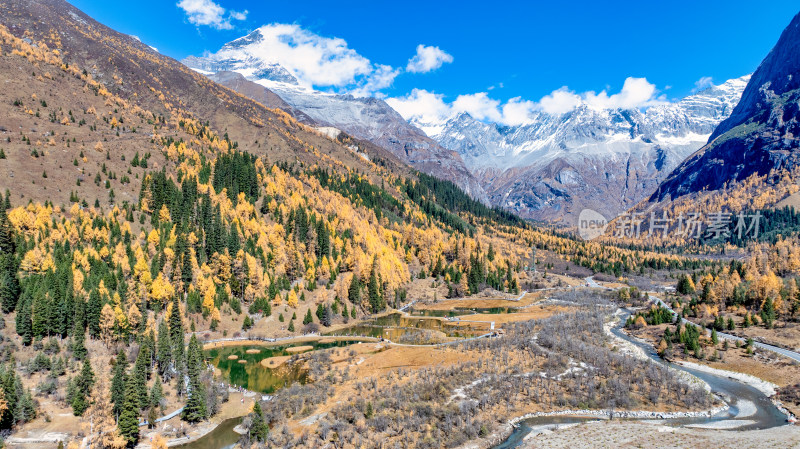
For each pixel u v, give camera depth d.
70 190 189.00
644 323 148.88
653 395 91.81
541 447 72.00
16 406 80.50
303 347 135.62
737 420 84.25
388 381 100.69
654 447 69.94
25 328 105.88
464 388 94.50
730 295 163.38
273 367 116.50
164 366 101.31
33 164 196.75
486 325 159.00
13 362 97.38
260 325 151.00
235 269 167.50
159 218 186.75
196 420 87.62
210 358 124.38
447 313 187.12
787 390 95.81
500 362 107.94
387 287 195.62
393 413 84.06
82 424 79.62
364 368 111.50
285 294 169.00
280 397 94.50
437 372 102.69
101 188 198.00
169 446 79.12
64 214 173.00
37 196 177.62
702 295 170.25
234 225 186.12
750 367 109.12
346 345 137.38
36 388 90.69
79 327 109.69
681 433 75.44
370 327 161.38
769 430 77.06
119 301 123.50
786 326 132.00
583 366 105.62
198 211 194.75
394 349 125.81
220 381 105.88
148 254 160.88
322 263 192.00
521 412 86.44
